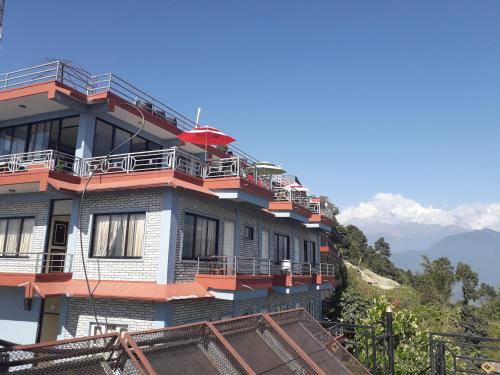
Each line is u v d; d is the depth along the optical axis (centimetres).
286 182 2467
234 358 514
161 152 1620
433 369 1009
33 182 1451
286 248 2377
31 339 1434
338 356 763
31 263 1573
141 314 1297
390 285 6462
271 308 2036
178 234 1389
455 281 6019
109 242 1441
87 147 1633
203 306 1466
